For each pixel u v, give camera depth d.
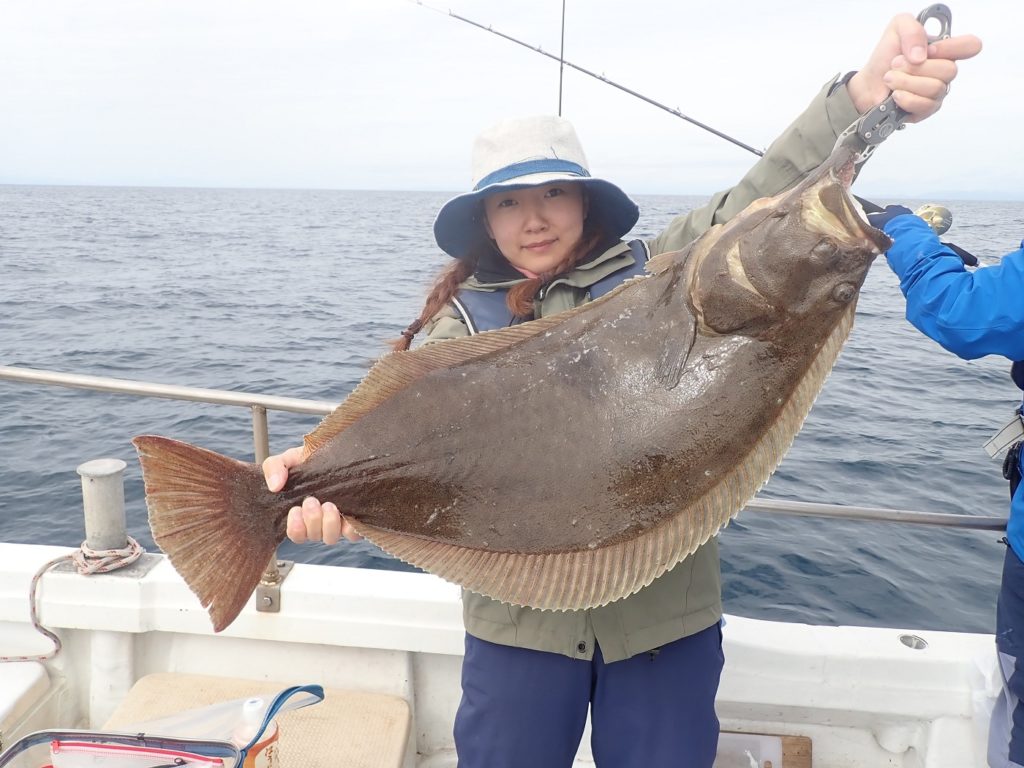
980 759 2.77
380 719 2.77
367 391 1.93
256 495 1.90
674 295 1.79
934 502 6.42
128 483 6.91
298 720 2.74
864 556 5.48
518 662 2.01
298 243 43.16
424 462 1.87
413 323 2.37
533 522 1.82
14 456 7.77
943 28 1.69
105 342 14.06
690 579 2.02
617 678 2.01
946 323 2.30
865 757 2.95
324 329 15.62
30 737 2.18
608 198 2.17
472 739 2.07
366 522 1.92
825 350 1.77
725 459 1.75
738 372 1.74
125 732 2.21
